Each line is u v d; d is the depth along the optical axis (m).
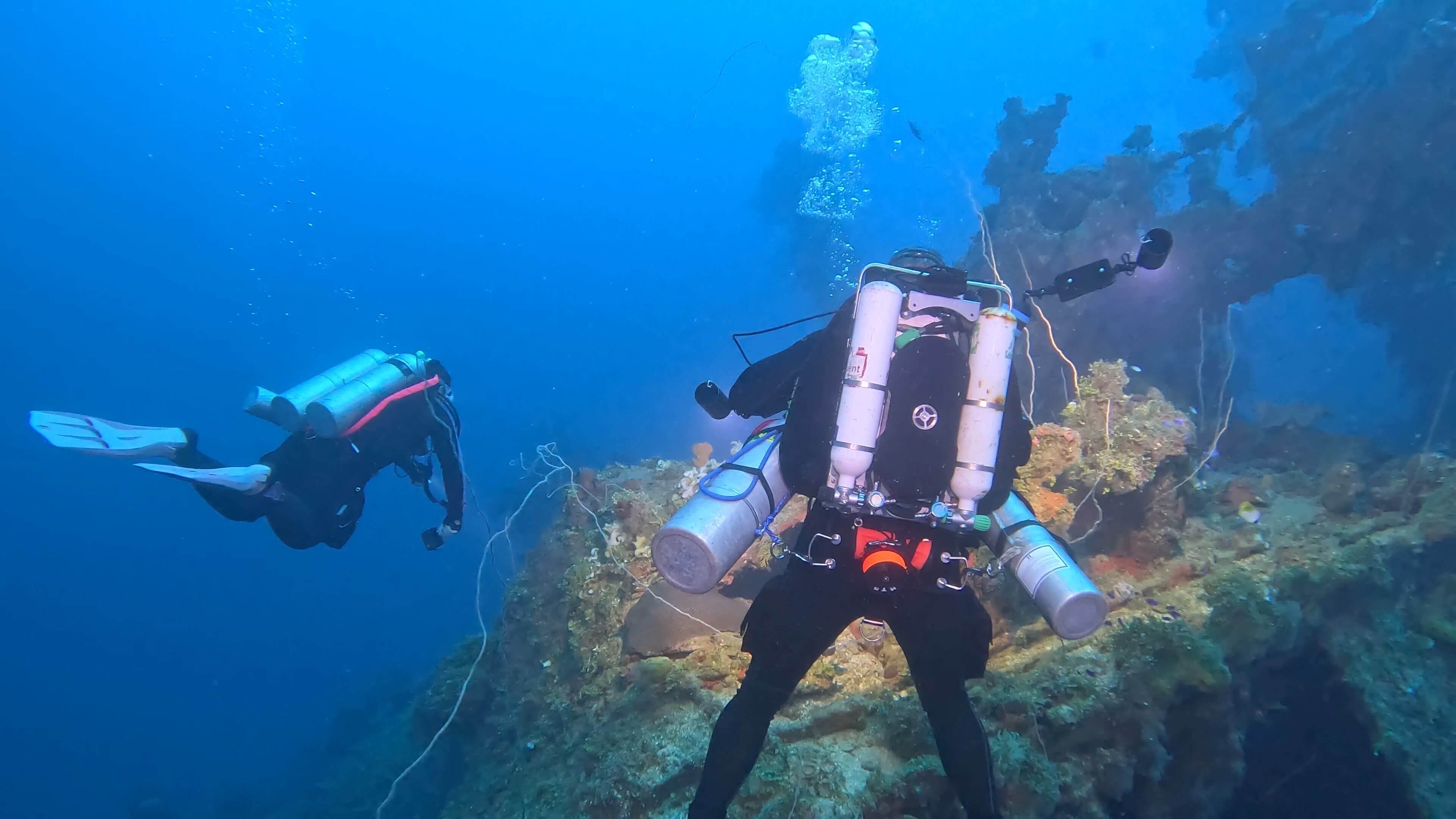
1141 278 9.11
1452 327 10.54
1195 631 3.32
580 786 3.35
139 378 82.69
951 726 2.02
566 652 5.00
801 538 2.11
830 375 2.13
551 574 5.85
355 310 88.75
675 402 40.81
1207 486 5.44
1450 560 4.61
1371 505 5.21
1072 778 3.02
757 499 2.36
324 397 3.84
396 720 12.32
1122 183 9.55
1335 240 9.00
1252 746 4.33
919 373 2.01
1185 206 9.59
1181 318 9.16
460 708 6.07
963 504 1.98
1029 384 8.58
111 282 80.56
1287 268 9.20
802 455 2.13
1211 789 3.44
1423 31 8.66
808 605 2.04
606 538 4.82
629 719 3.60
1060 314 9.09
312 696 26.73
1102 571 4.46
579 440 27.98
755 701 2.07
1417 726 3.89
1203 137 9.80
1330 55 10.18
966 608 2.02
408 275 89.81
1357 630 4.19
